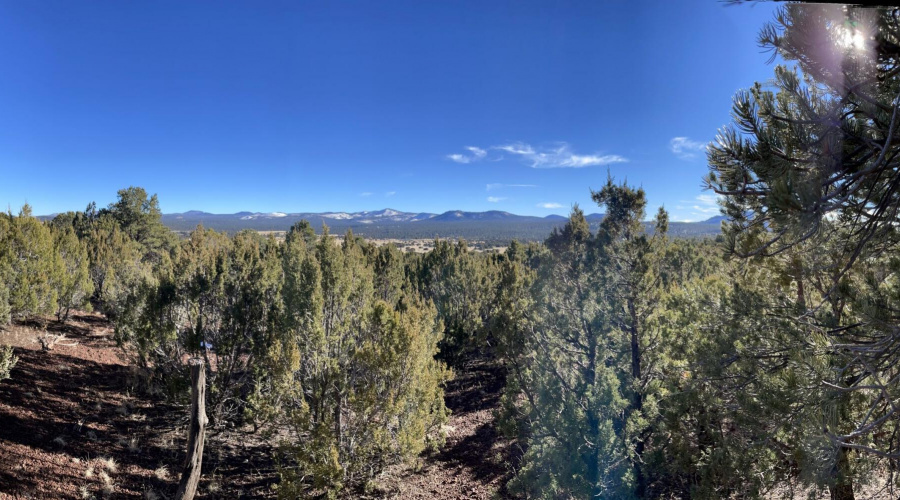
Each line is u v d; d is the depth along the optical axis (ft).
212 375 53.57
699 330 25.44
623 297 31.04
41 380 51.88
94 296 103.96
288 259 55.62
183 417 53.57
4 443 36.99
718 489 21.47
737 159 13.12
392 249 115.55
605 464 26.48
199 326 50.55
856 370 15.76
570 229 34.50
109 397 53.98
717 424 24.57
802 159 11.63
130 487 38.27
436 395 54.34
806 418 13.37
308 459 39.34
